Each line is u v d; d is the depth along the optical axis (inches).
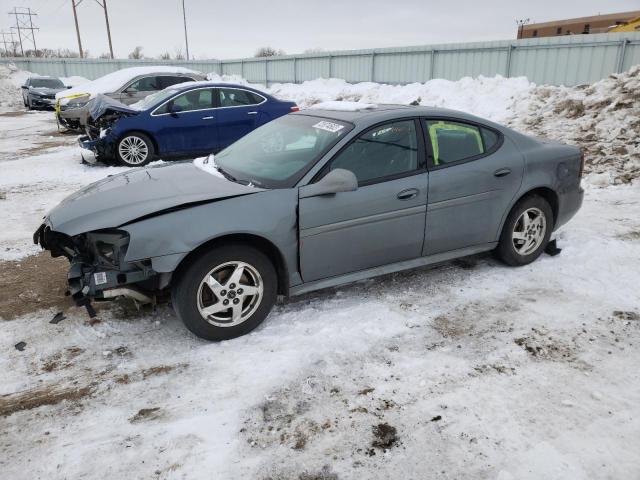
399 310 152.7
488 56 661.3
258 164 154.6
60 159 432.1
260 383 118.2
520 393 114.3
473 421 105.4
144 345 134.9
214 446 99.0
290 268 139.9
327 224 141.1
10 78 1278.3
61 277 180.4
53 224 130.6
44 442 100.3
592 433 102.0
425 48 745.6
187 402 112.0
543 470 92.7
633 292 163.0
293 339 136.3
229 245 129.8
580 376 120.6
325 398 113.0
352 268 150.6
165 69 610.5
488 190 165.9
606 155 342.6
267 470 93.1
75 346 134.9
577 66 566.3
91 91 611.8
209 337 133.2
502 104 548.4
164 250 121.9
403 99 656.4
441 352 130.6
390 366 124.6
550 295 162.4
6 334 140.7
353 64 901.2
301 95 892.6
